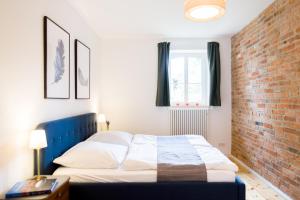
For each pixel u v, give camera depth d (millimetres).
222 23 3467
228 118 4258
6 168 1536
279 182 2654
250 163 3436
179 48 4246
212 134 4258
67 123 2379
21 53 1706
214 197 1942
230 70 4238
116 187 1933
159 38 4246
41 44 1999
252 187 2861
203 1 1823
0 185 1479
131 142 3064
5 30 1525
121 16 3160
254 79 3285
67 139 2385
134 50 4258
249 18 3258
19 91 1681
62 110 2449
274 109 2752
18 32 1667
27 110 1781
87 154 2104
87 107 3383
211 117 4250
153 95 4273
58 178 1738
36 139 1648
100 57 4211
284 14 2506
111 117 4273
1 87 1490
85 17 3189
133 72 4262
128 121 4273
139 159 2123
